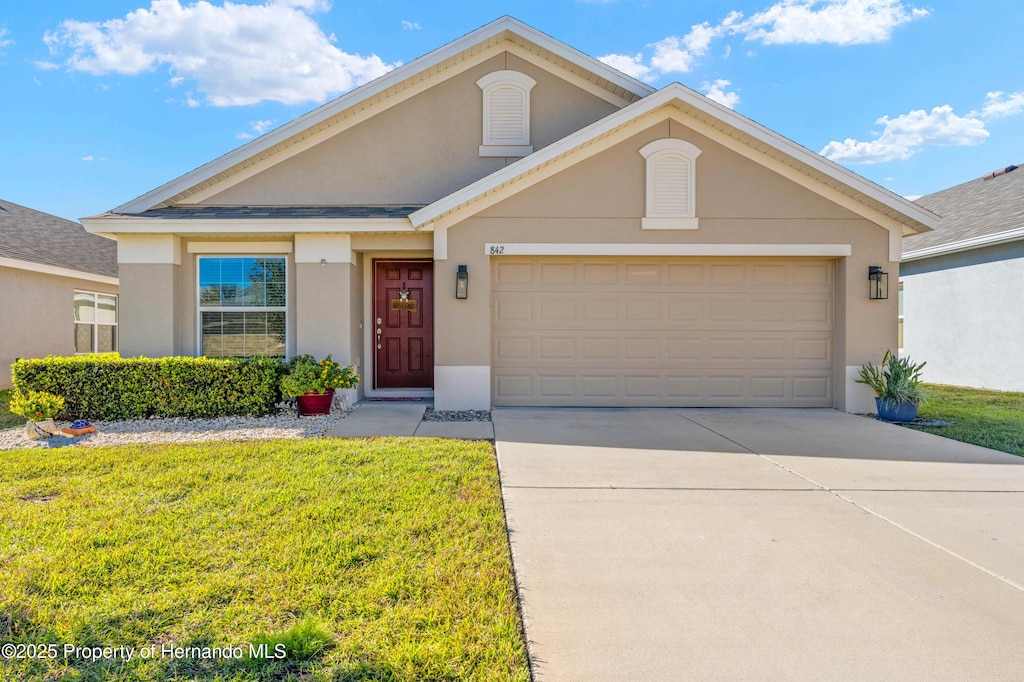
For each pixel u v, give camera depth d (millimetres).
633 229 8656
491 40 9789
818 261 8992
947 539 3688
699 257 8938
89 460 5340
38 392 7379
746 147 8617
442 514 4000
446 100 9883
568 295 8977
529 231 8609
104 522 3807
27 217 15383
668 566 3277
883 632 2613
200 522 3812
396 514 3992
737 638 2562
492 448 6090
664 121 8602
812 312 9023
